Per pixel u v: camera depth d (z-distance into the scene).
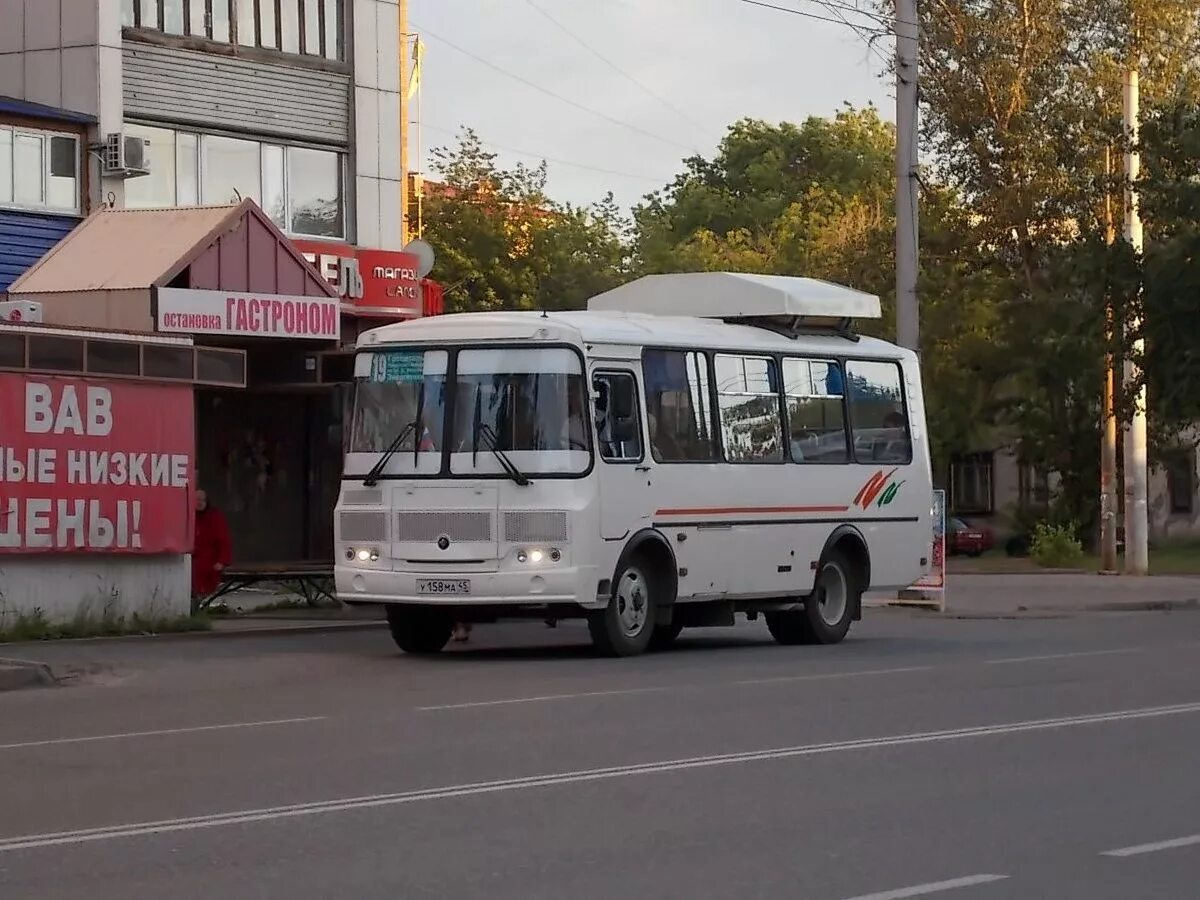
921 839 9.18
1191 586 36.38
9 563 20.73
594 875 8.27
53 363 20.91
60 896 7.84
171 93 29.61
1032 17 47.47
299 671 18.12
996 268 51.03
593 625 19.50
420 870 8.37
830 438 22.38
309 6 31.88
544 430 18.86
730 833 9.30
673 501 19.97
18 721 14.17
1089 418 53.12
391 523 19.23
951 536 60.41
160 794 10.52
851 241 57.88
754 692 15.98
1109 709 14.74
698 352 20.56
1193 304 35.88
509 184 65.25
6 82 29.25
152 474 21.98
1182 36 47.41
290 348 27.09
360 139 32.50
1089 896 7.95
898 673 17.84
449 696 15.69
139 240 25.66
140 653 19.67
